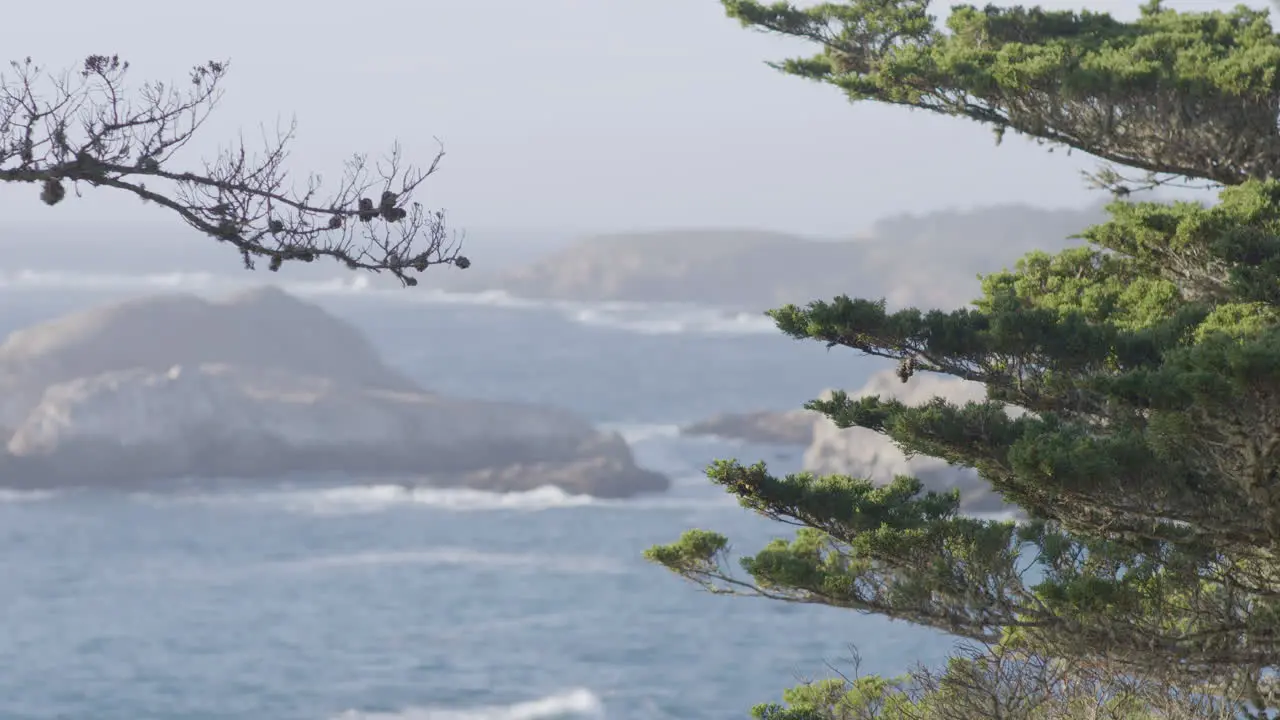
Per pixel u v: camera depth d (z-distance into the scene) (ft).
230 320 593.01
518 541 375.86
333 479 453.58
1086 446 50.70
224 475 451.94
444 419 473.67
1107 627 59.52
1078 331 59.21
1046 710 61.36
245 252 36.78
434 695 247.09
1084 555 64.44
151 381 458.09
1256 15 98.07
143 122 36.29
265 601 314.14
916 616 63.46
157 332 574.15
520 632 288.30
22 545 366.43
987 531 62.54
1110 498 53.72
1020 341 58.95
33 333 552.00
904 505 65.16
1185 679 61.41
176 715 234.79
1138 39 91.71
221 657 270.67
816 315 60.23
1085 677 61.77
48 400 449.48
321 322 614.75
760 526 388.78
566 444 469.16
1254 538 55.16
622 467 445.78
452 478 447.01
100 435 444.14
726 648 271.28
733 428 589.32
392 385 607.37
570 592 320.91
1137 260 76.74
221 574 340.18
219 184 36.37
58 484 435.94
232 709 238.68
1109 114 87.20
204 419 455.22
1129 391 49.32
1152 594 60.64
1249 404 46.78
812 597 66.69
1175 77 84.74
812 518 65.31
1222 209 70.59
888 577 65.72
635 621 293.84
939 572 62.08
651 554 68.03
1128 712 60.75
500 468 462.60
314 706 240.73
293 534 383.45
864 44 103.19
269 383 482.28
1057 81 88.12
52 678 255.70
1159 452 51.21
